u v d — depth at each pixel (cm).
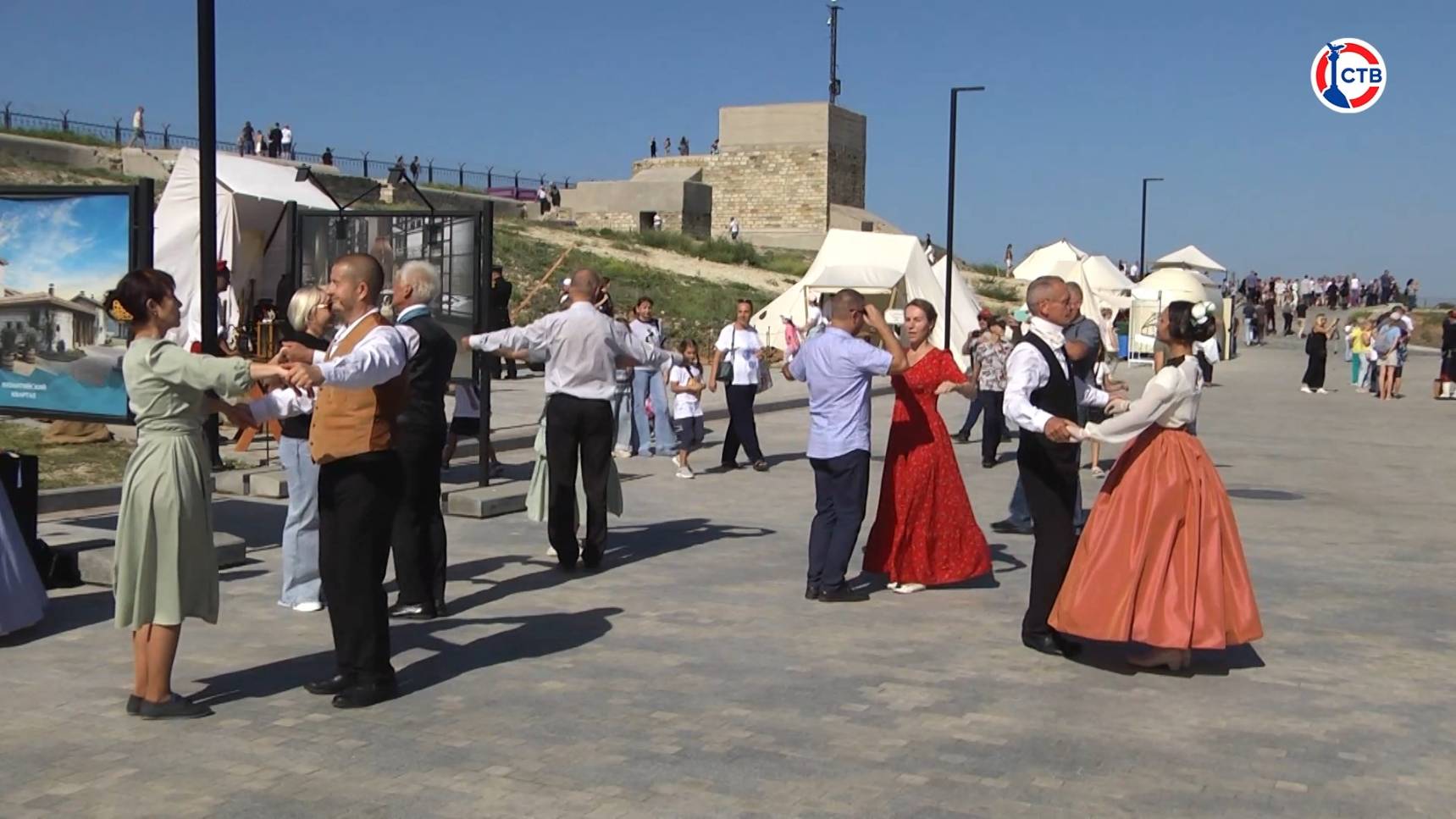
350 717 617
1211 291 4594
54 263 929
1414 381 3647
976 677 704
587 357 945
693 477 1491
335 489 630
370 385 607
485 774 545
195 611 616
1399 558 1091
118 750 568
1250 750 595
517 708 634
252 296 2289
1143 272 5903
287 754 566
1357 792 545
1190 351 705
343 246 1288
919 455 904
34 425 1505
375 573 637
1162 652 714
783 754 575
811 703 650
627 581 932
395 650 740
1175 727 627
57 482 1204
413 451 798
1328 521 1289
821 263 3491
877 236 3503
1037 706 654
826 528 878
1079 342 765
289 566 816
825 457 866
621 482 1431
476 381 1245
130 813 499
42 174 3569
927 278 3450
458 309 1229
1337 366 4372
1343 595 938
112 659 707
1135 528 697
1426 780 561
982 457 1717
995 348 1616
